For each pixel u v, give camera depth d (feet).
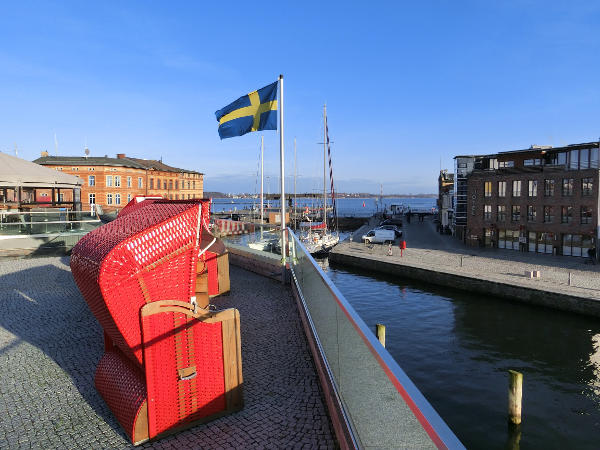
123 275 13.17
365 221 325.01
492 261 117.50
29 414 15.53
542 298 80.23
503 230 146.20
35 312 29.68
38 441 13.75
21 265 49.96
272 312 28.78
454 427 41.91
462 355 61.52
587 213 118.52
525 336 68.64
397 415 7.77
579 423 42.11
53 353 21.85
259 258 43.86
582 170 119.03
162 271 14.11
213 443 13.39
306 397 16.52
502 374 54.60
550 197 128.67
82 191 198.08
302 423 14.53
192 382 14.40
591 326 71.46
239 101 50.34
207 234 24.22
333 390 14.66
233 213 296.71
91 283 13.73
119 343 14.76
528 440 39.32
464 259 122.21
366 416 10.01
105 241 14.61
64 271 45.85
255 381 18.04
